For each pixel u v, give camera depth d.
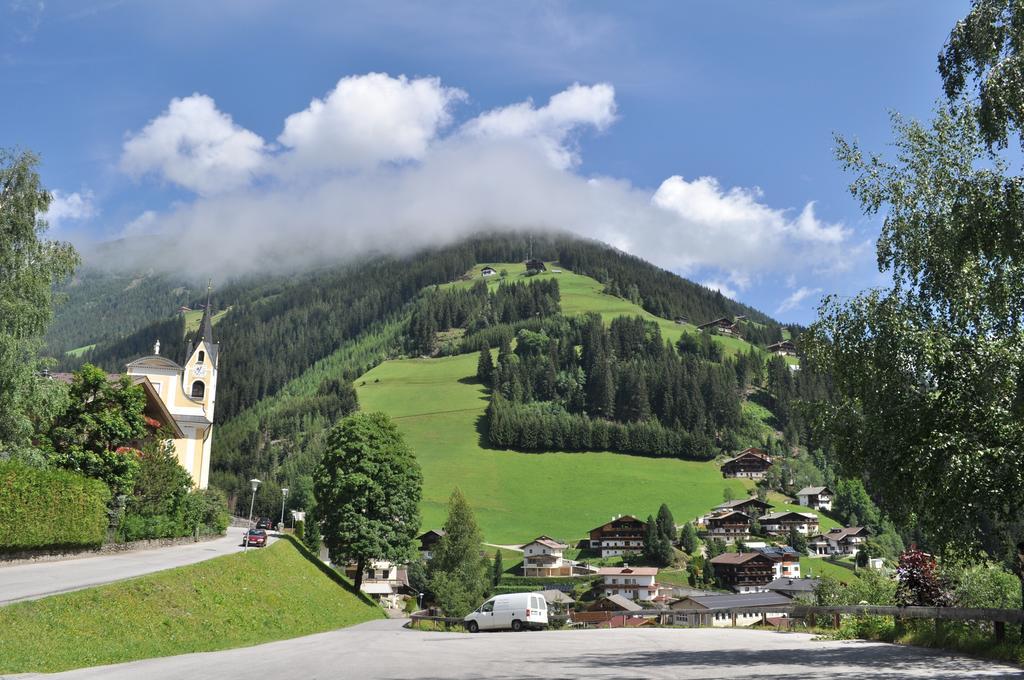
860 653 15.52
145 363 102.12
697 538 133.50
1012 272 18.42
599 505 146.88
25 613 20.03
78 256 38.41
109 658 19.67
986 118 16.00
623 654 16.81
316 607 42.38
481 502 145.00
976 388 17.72
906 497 19.44
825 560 131.50
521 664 14.72
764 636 23.27
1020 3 15.59
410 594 96.38
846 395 21.27
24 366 35.06
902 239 21.62
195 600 29.00
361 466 54.88
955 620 16.58
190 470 99.56
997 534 18.50
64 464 41.34
